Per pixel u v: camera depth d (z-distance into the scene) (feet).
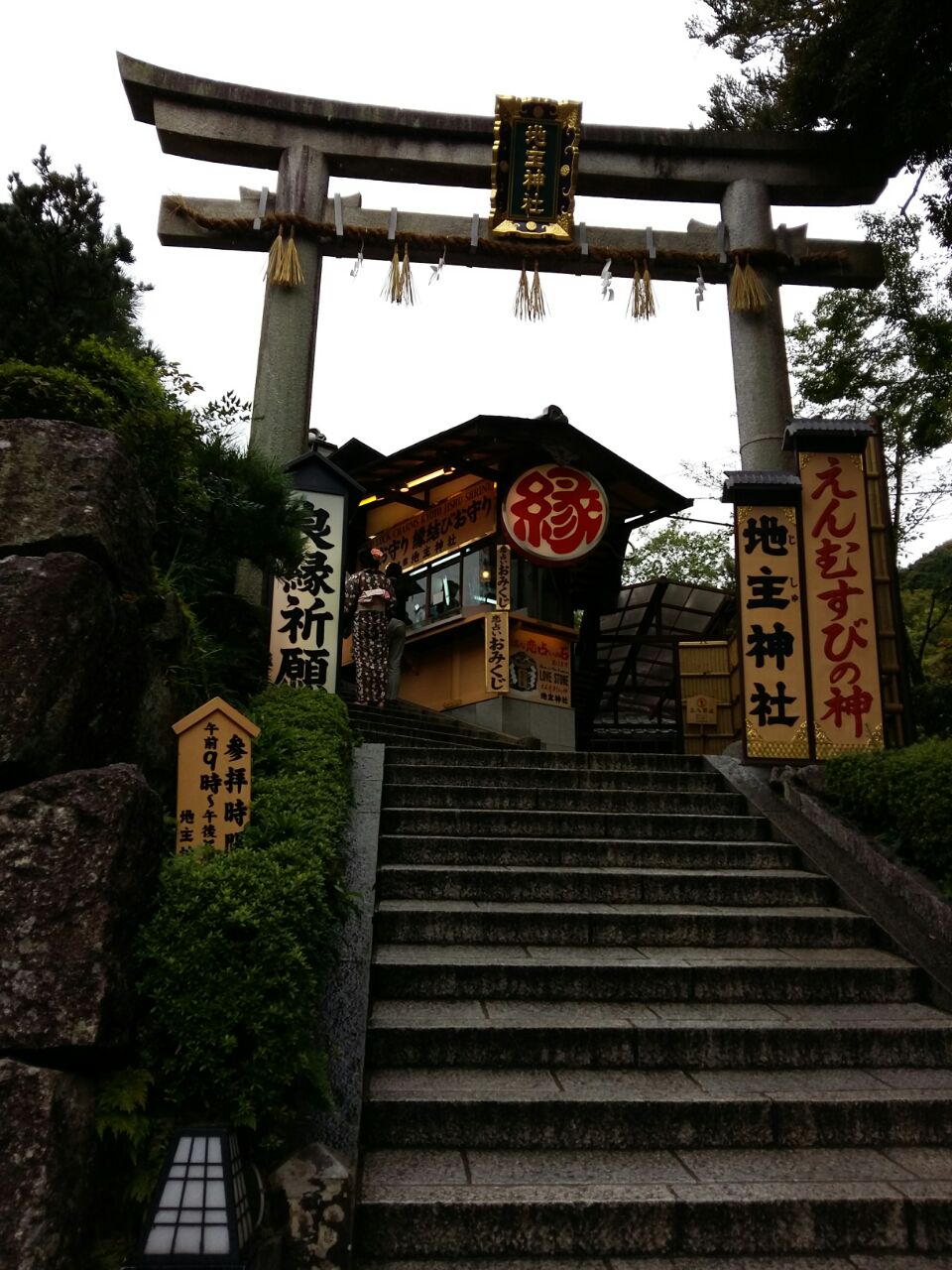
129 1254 8.18
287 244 31.76
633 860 19.03
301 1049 10.04
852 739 23.02
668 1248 9.50
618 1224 9.53
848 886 17.57
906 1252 9.60
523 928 15.80
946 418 35.65
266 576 27.32
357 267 32.27
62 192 24.86
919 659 45.24
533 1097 11.24
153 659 13.96
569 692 44.86
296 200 32.35
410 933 15.64
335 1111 10.27
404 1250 9.35
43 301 24.41
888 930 15.98
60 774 10.18
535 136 33.42
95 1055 8.86
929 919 16.10
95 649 11.46
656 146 34.37
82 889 9.27
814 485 24.49
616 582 53.11
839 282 34.65
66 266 24.32
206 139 32.76
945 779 17.02
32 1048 8.59
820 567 24.02
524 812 20.08
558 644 44.93
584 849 18.94
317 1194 8.91
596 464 42.29
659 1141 11.09
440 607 46.24
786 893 17.75
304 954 10.49
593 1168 10.44
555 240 33.73
